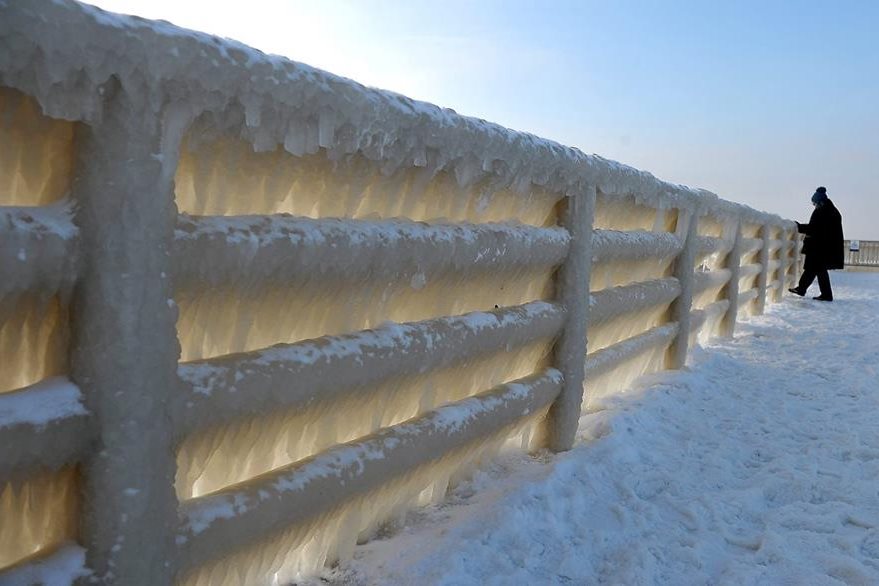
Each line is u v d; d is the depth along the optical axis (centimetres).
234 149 204
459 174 299
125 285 169
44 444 161
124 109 166
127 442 172
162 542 183
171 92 175
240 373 209
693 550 325
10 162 167
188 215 195
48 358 174
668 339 629
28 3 145
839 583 303
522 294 385
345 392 251
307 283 232
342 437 267
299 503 232
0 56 144
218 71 183
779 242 1290
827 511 378
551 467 374
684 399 571
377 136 245
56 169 170
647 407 516
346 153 237
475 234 314
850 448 480
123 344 170
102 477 170
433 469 319
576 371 415
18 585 159
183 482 204
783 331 977
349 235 241
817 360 777
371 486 268
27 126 162
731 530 358
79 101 159
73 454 168
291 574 256
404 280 279
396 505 301
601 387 532
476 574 279
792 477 420
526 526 318
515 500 330
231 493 213
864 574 311
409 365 280
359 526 277
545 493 348
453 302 324
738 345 862
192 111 181
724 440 489
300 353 231
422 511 321
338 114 224
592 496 367
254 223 210
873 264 3094
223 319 213
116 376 170
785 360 778
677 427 506
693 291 664
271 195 225
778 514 376
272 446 233
